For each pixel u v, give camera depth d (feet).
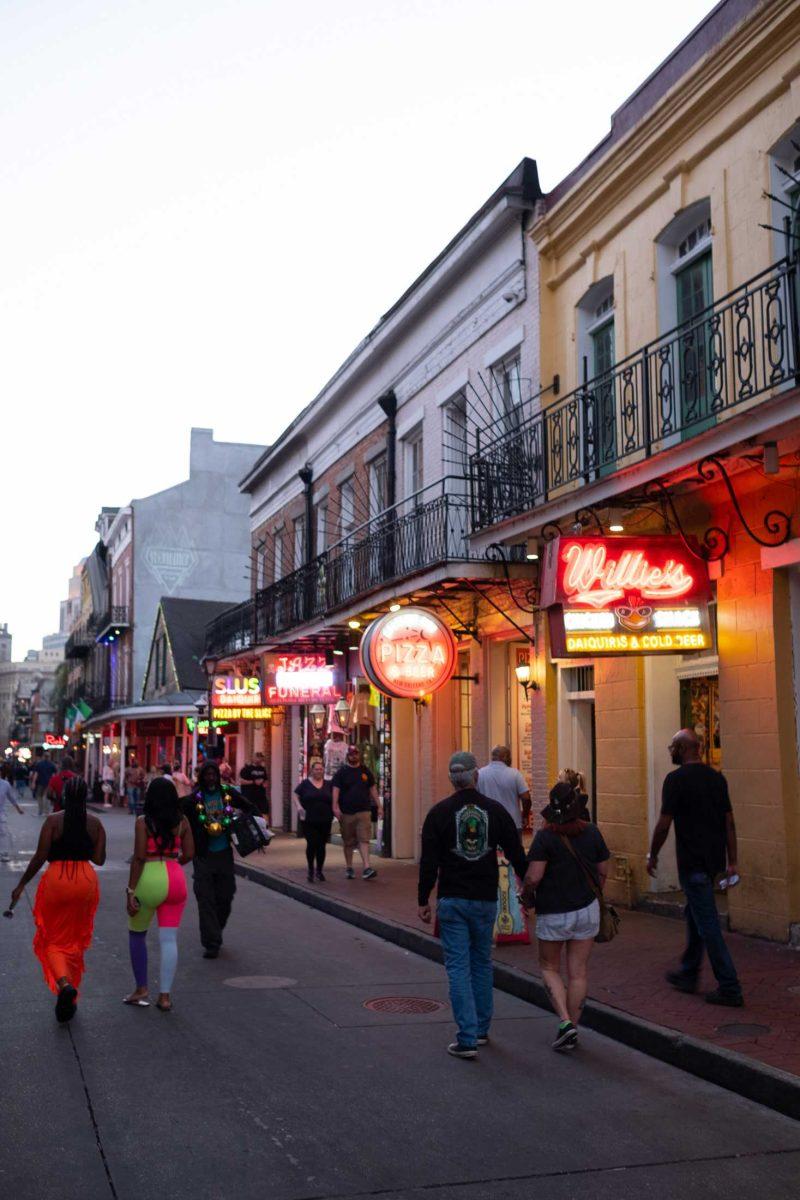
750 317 30.53
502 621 51.37
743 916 34.27
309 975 31.50
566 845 23.81
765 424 28.78
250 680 86.99
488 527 44.29
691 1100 20.03
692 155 38.09
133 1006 26.96
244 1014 26.35
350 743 71.97
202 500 158.20
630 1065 22.30
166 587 155.43
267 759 92.27
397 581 52.44
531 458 45.29
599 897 23.88
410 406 63.05
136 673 153.58
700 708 39.58
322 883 50.93
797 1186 16.07
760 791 33.68
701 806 26.07
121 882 56.54
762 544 32.32
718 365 33.09
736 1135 18.20
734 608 35.17
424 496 60.49
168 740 142.10
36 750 317.83
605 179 42.96
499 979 30.12
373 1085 20.63
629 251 42.37
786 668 33.32
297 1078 20.99
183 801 34.58
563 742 46.24
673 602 35.50
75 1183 15.69
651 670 40.29
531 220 49.85
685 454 32.09
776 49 34.12
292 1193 15.44
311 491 82.69
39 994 28.35
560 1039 23.27
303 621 71.46
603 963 30.32
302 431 82.94
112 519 181.68
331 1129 18.12
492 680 53.67
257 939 37.88
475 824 23.71
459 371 56.65
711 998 25.36
